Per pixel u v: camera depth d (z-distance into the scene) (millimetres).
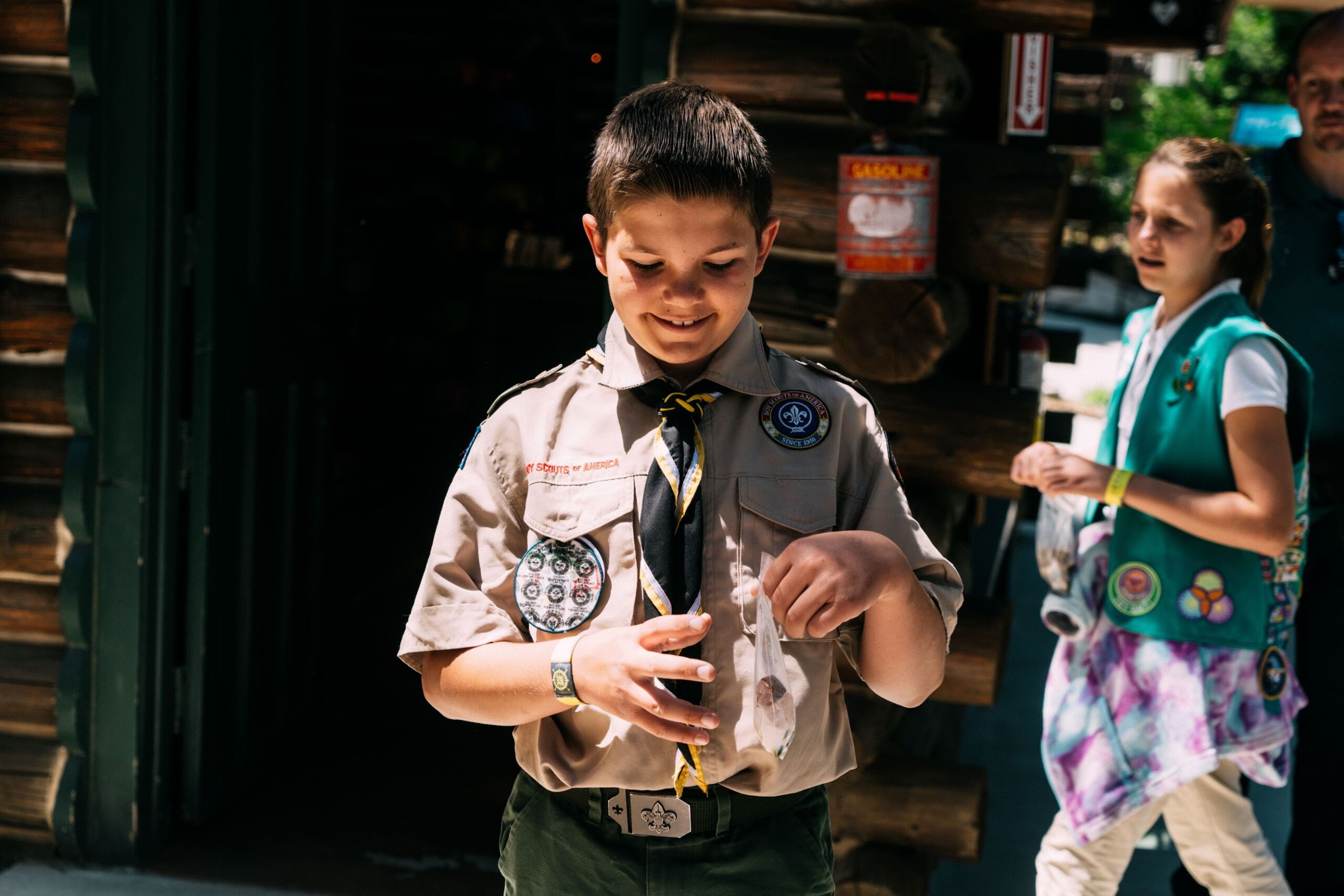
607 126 1498
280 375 3828
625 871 1579
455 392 7555
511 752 4215
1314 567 3082
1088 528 2617
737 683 1505
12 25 3088
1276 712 2484
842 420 1613
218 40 3271
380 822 3680
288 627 4051
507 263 7457
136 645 3271
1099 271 16406
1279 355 2457
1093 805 2484
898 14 2949
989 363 3709
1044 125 5090
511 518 1591
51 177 3156
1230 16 6566
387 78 7777
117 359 3184
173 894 3248
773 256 3088
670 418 1546
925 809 3047
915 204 2770
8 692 3283
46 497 3250
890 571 1408
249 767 3852
